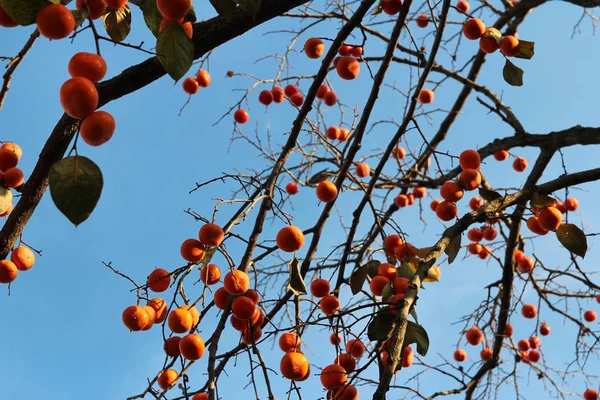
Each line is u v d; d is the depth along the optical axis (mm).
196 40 2762
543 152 3957
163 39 2430
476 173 3059
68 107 2238
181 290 2875
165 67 2434
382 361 2885
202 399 2818
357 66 3248
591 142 3779
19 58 3051
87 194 2230
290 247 2842
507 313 4410
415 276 2789
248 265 2877
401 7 3266
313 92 3115
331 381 2740
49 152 2783
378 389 2535
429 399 3916
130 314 2750
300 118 3105
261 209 2939
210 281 2840
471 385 4160
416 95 3238
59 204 2219
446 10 3236
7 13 2293
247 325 2834
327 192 3146
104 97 2742
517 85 3197
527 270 4488
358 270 3129
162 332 2764
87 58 2285
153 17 2518
